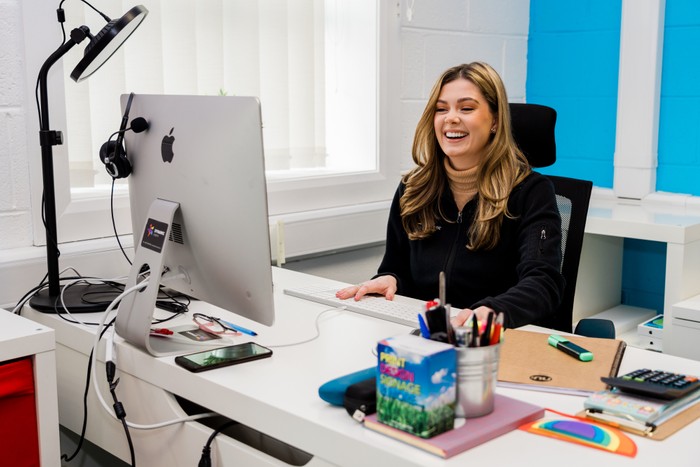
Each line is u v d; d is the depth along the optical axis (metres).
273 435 1.11
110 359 1.37
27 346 1.36
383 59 2.52
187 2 2.11
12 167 1.81
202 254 1.38
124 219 2.00
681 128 2.68
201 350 1.38
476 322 1.03
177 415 1.30
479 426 1.00
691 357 2.17
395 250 2.04
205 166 1.31
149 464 1.37
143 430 1.37
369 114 2.57
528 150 2.04
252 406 1.14
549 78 2.99
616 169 2.80
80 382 1.53
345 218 2.43
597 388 1.16
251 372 1.25
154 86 2.07
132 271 1.42
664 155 2.74
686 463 0.93
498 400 1.10
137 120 1.47
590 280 2.62
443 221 1.91
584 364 1.26
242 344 1.37
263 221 1.24
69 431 1.79
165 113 1.43
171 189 1.42
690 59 2.63
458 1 2.73
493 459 0.94
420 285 1.93
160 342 1.42
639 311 2.71
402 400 0.98
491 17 2.86
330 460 1.03
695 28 2.60
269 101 2.33
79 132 1.95
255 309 1.31
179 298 1.73
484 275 1.85
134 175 1.55
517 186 1.83
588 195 2.01
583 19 2.87
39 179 1.84
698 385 1.11
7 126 1.79
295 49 2.38
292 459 1.31
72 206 1.90
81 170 1.97
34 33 1.79
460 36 2.76
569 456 0.95
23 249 1.83
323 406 1.11
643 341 2.34
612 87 2.82
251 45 2.25
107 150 1.57
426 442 0.95
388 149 2.60
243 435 1.37
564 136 2.98
